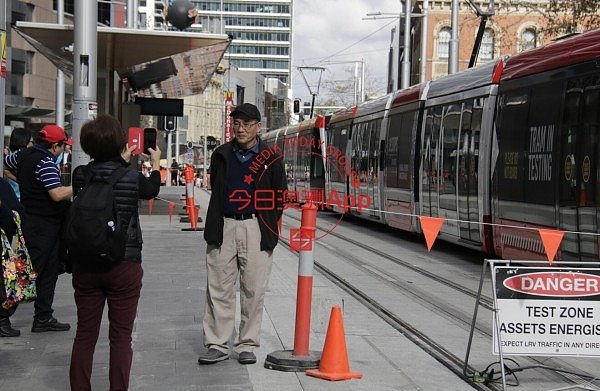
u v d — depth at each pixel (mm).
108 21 67812
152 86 31453
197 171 77875
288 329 8930
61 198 8312
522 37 62812
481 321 9898
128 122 28594
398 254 17469
